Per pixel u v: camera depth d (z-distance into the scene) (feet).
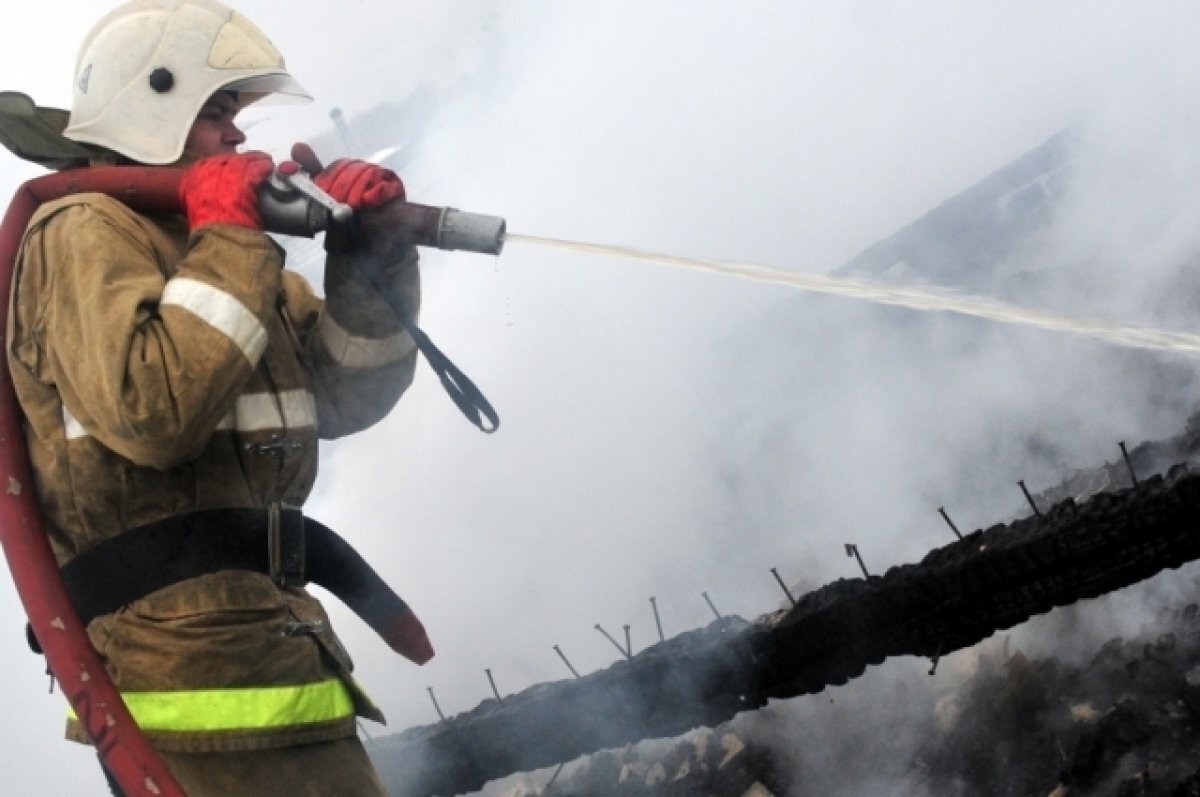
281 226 7.34
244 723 7.20
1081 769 11.38
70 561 7.38
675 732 11.59
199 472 7.44
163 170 7.41
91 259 7.06
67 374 6.97
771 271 7.08
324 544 7.86
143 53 7.82
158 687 7.18
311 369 8.53
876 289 6.98
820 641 10.81
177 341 6.87
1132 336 6.83
